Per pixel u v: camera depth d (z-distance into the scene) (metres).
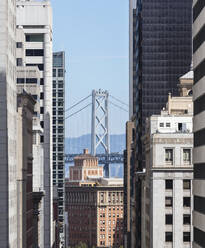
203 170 185.12
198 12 192.88
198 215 192.88
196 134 198.12
